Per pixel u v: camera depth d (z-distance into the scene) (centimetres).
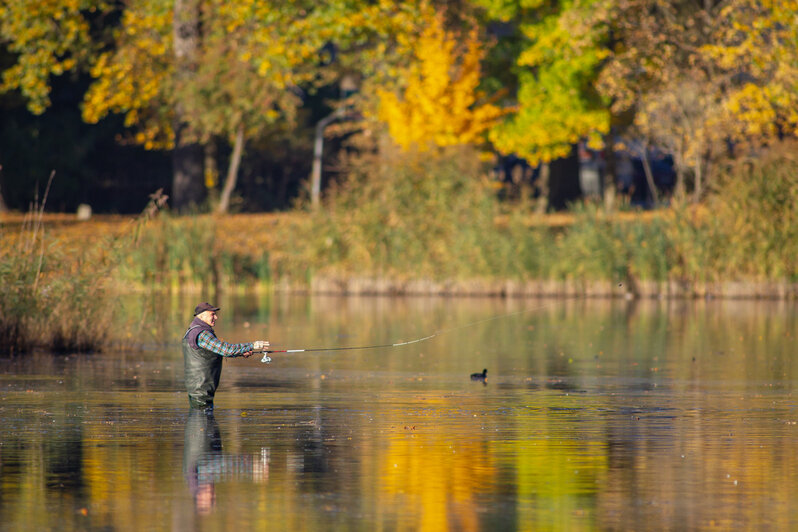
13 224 17375
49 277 8306
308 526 3341
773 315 12050
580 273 14725
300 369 7438
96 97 19362
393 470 4106
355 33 18262
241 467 4147
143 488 3806
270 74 18162
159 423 5128
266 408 5622
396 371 7344
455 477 3991
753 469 4141
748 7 16950
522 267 14788
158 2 18788
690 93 16825
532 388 6481
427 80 18875
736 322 11200
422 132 18862
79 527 3322
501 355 8388
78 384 6456
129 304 11625
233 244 16362
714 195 15212
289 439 4725
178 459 4288
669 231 14850
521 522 3394
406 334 9850
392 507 3566
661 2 17500
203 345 5531
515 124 19200
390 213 15288
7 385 6400
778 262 14425
